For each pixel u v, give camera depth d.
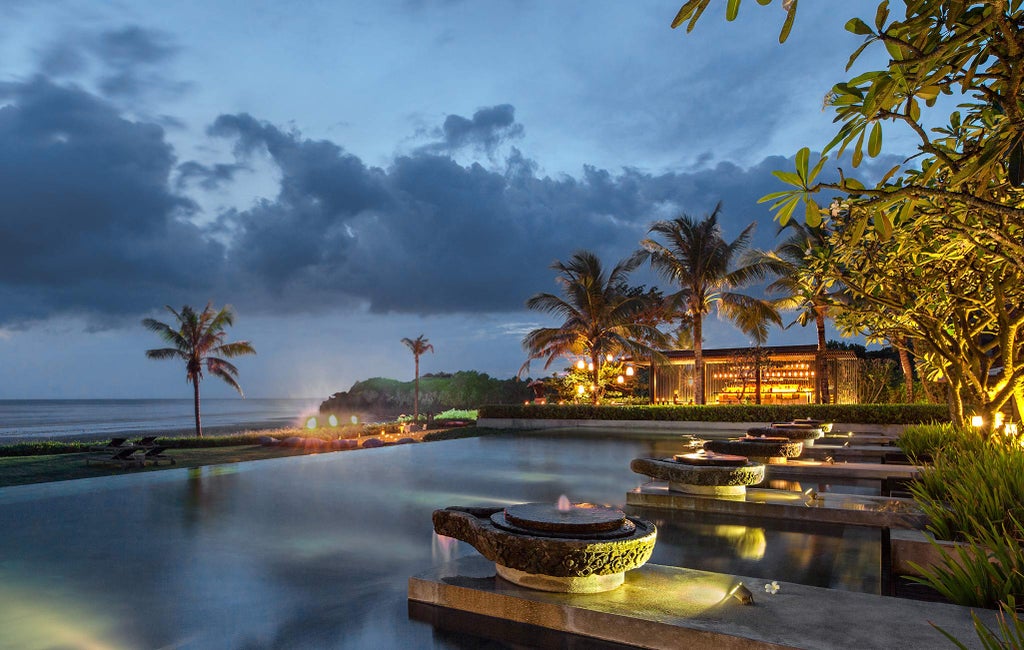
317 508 7.07
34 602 3.87
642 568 3.85
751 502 6.16
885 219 2.32
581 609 3.14
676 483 6.91
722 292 25.58
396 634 3.24
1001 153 2.10
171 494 8.06
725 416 21.59
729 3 1.71
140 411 141.38
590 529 3.38
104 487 8.62
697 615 3.01
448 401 82.19
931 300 6.77
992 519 4.23
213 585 4.20
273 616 3.59
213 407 189.50
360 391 103.94
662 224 25.20
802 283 8.12
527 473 10.20
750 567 4.39
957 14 1.82
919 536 4.32
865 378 28.69
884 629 2.82
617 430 21.53
